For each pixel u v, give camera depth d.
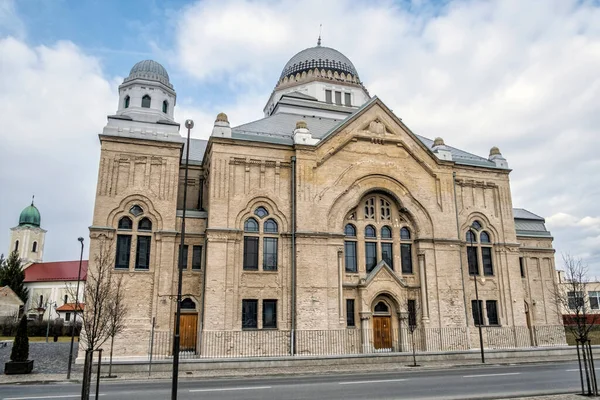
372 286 31.89
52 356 31.84
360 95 46.69
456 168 37.41
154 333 28.75
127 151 30.80
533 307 41.00
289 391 17.28
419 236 34.25
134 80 37.72
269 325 29.86
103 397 16.27
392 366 25.80
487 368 25.20
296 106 41.69
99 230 29.00
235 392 17.14
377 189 34.06
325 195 32.31
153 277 29.59
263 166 32.06
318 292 30.47
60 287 80.69
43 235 105.44
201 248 31.48
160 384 19.61
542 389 17.42
